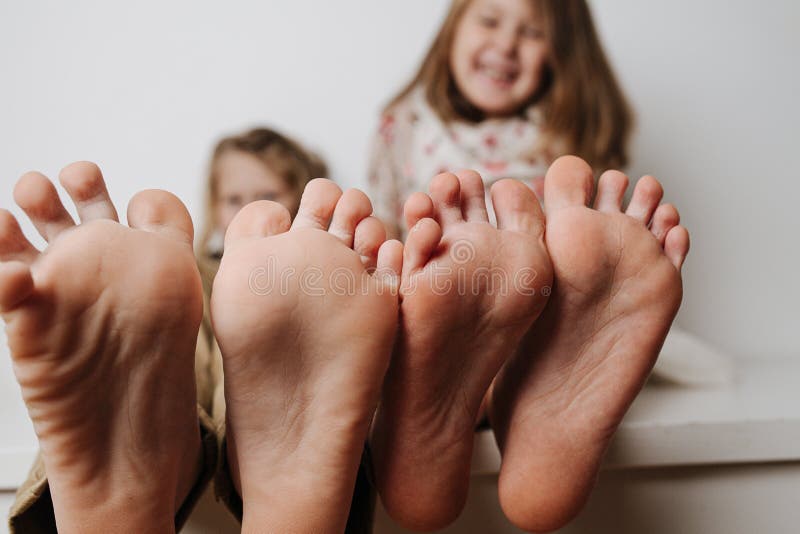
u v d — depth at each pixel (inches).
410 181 30.9
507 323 15.8
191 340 14.6
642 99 31.4
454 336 15.7
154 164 32.0
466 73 30.2
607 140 30.9
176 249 14.4
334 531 15.4
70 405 14.1
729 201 32.0
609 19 31.2
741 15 31.6
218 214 31.3
